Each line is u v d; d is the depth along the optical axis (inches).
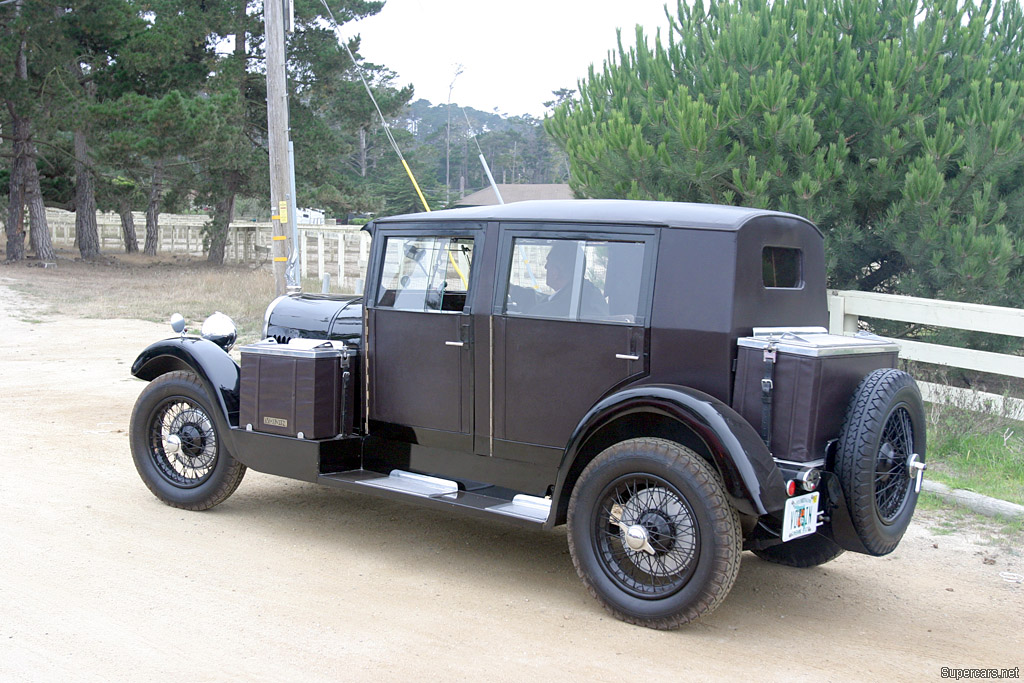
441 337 199.9
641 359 174.1
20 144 1230.9
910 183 326.6
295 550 206.2
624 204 188.4
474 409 196.2
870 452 161.6
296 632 159.5
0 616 163.0
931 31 364.8
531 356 187.0
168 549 203.3
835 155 339.0
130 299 794.2
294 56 1280.8
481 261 194.5
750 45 360.8
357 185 1518.2
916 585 194.7
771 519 160.6
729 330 166.4
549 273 185.6
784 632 166.4
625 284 177.0
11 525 215.8
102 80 1144.2
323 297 247.8
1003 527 232.1
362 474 211.9
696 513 156.2
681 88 352.5
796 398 160.4
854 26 379.9
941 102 347.9
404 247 208.4
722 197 364.2
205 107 1049.5
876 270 385.1
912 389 172.6
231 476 228.5
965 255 320.5
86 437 318.0
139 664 145.0
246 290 829.8
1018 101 334.3
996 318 289.0
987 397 305.6
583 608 175.0
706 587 155.6
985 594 189.8
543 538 222.2
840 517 165.3
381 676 142.7
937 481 258.7
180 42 1133.7
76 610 166.7
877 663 153.3
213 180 1355.8
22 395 394.6
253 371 218.2
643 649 155.5
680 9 423.8
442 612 171.0
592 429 168.9
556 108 453.7
